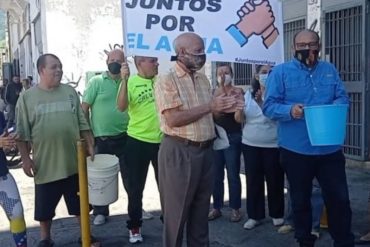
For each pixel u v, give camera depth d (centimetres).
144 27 404
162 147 382
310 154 401
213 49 417
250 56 426
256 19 426
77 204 481
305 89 403
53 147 460
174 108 366
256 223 555
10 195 434
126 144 510
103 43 1661
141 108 498
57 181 468
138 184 509
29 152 472
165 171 378
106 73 584
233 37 421
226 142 410
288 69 407
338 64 866
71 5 1628
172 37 409
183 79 372
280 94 408
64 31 1627
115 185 520
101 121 576
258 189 546
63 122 461
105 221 600
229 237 530
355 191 687
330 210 409
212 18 416
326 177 405
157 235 546
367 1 796
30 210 668
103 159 532
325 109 353
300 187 409
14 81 1758
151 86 500
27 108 457
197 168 376
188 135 371
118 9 1662
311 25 914
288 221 534
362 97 819
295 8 962
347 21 841
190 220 403
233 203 575
